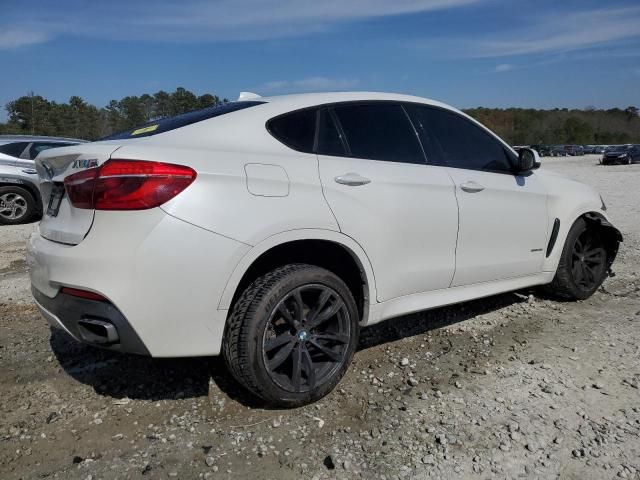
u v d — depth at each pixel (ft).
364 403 9.90
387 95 11.84
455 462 8.12
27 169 31.45
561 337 12.78
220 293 8.60
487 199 12.50
